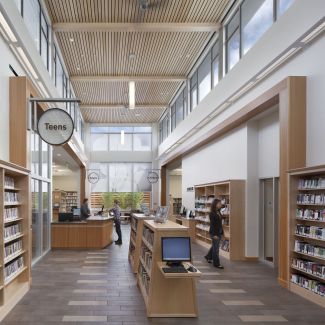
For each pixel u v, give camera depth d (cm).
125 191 2297
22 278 598
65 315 472
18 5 649
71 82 1452
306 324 445
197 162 1382
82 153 1938
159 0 871
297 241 593
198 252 1034
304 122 598
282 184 624
